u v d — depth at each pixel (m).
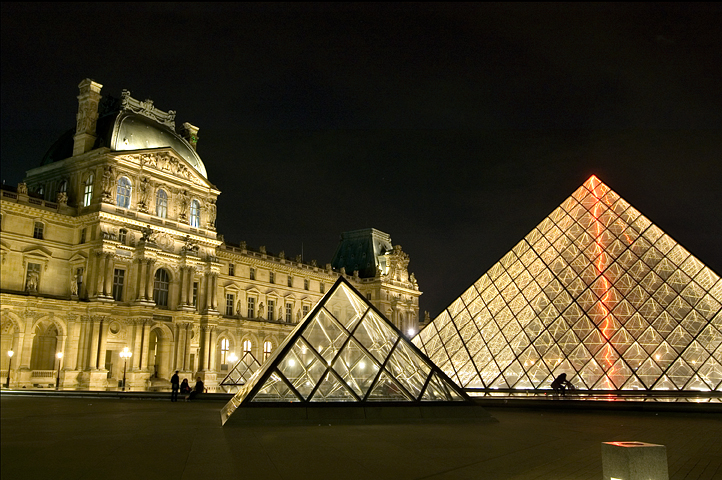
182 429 28.48
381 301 152.25
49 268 86.56
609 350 52.19
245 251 121.88
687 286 53.59
